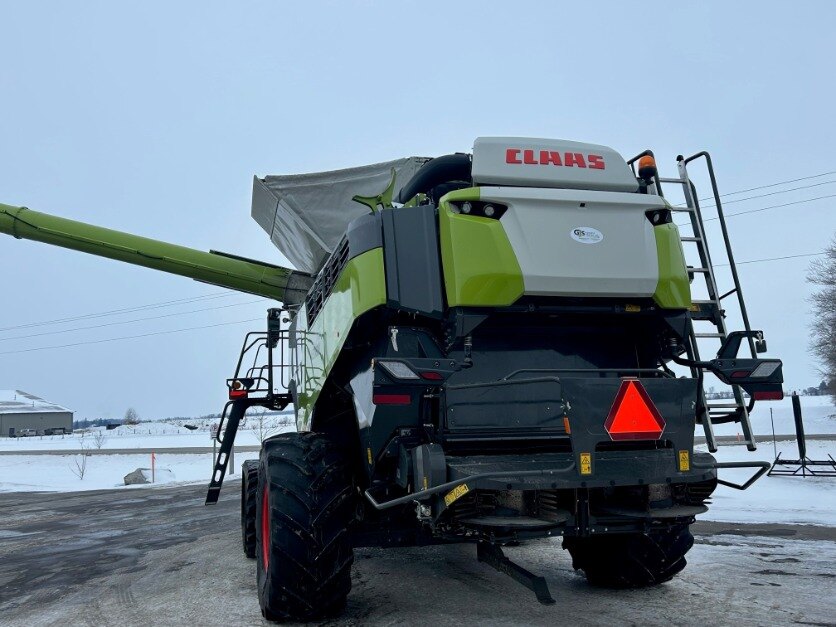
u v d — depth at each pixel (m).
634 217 4.14
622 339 4.51
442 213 4.03
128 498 15.85
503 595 4.92
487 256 3.88
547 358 4.32
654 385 3.69
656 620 4.15
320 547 4.04
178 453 33.44
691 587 4.96
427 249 4.02
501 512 3.67
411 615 4.41
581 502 3.73
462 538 3.77
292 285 8.58
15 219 8.95
